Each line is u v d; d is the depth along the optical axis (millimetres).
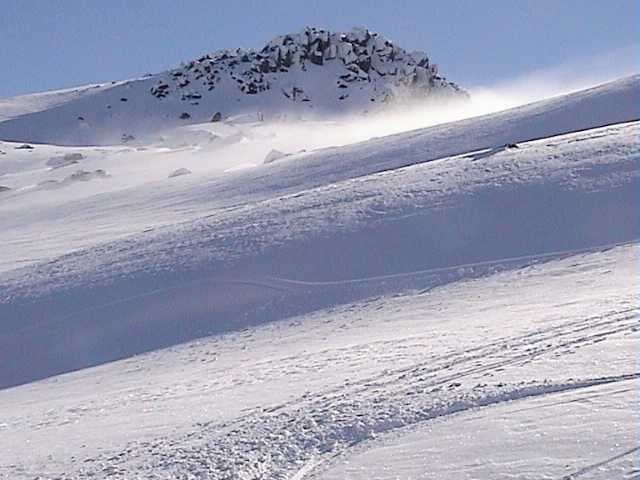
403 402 9820
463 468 7285
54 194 87938
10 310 30016
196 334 24812
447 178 34719
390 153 61281
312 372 14203
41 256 48031
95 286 30594
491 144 56094
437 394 9930
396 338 16797
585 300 17047
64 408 15844
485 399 9258
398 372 12078
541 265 24188
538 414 8312
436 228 28906
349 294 25375
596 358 10320
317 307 24812
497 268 24891
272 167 70188
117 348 25266
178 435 10695
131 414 13438
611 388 8812
